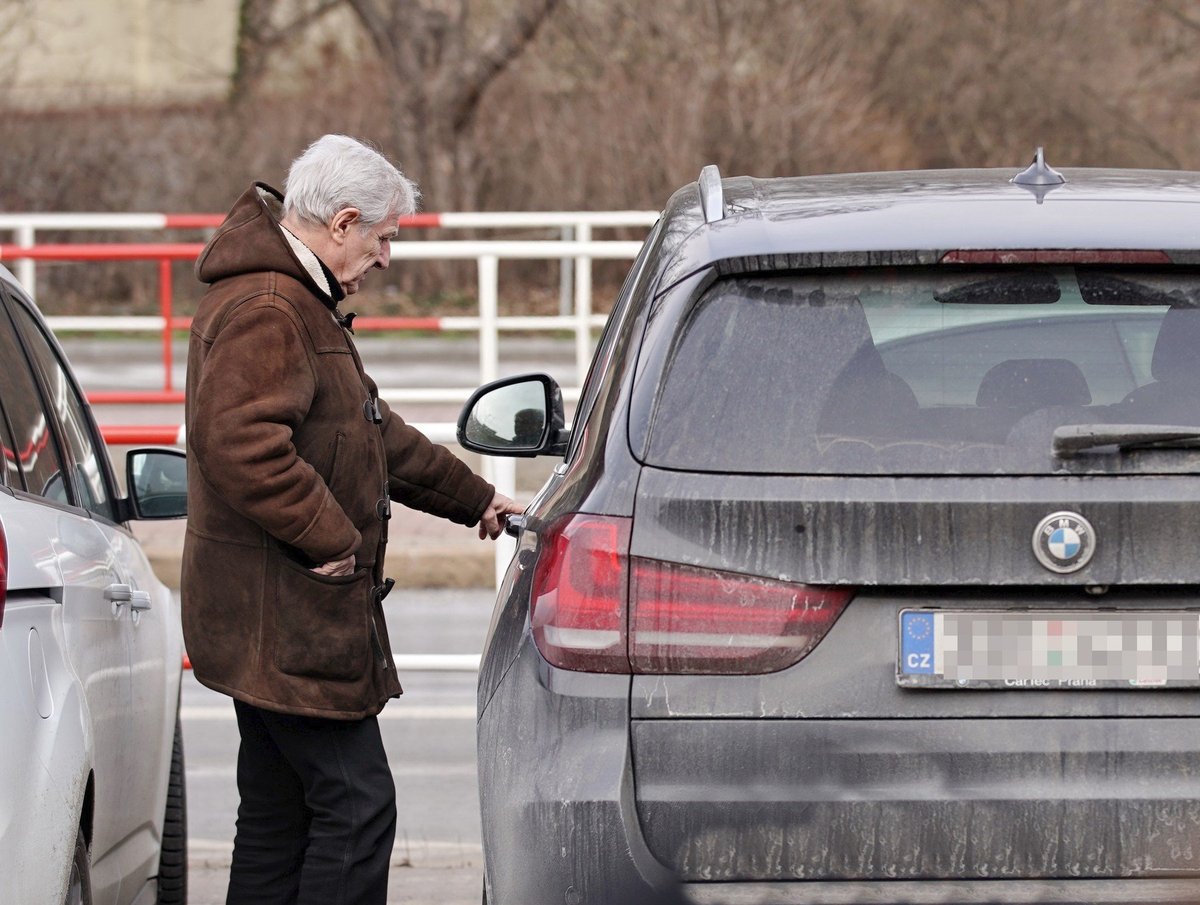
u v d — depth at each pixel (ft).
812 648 29.30
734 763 29.32
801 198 35.01
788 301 31.17
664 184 243.60
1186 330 30.76
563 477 34.14
